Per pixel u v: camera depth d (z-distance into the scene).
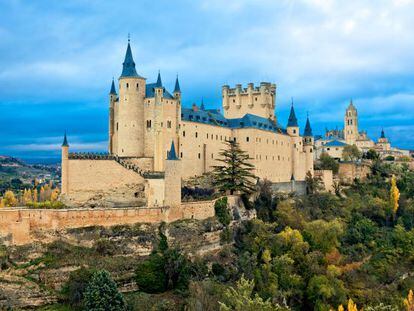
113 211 114.25
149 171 140.62
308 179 190.75
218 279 113.44
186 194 141.62
